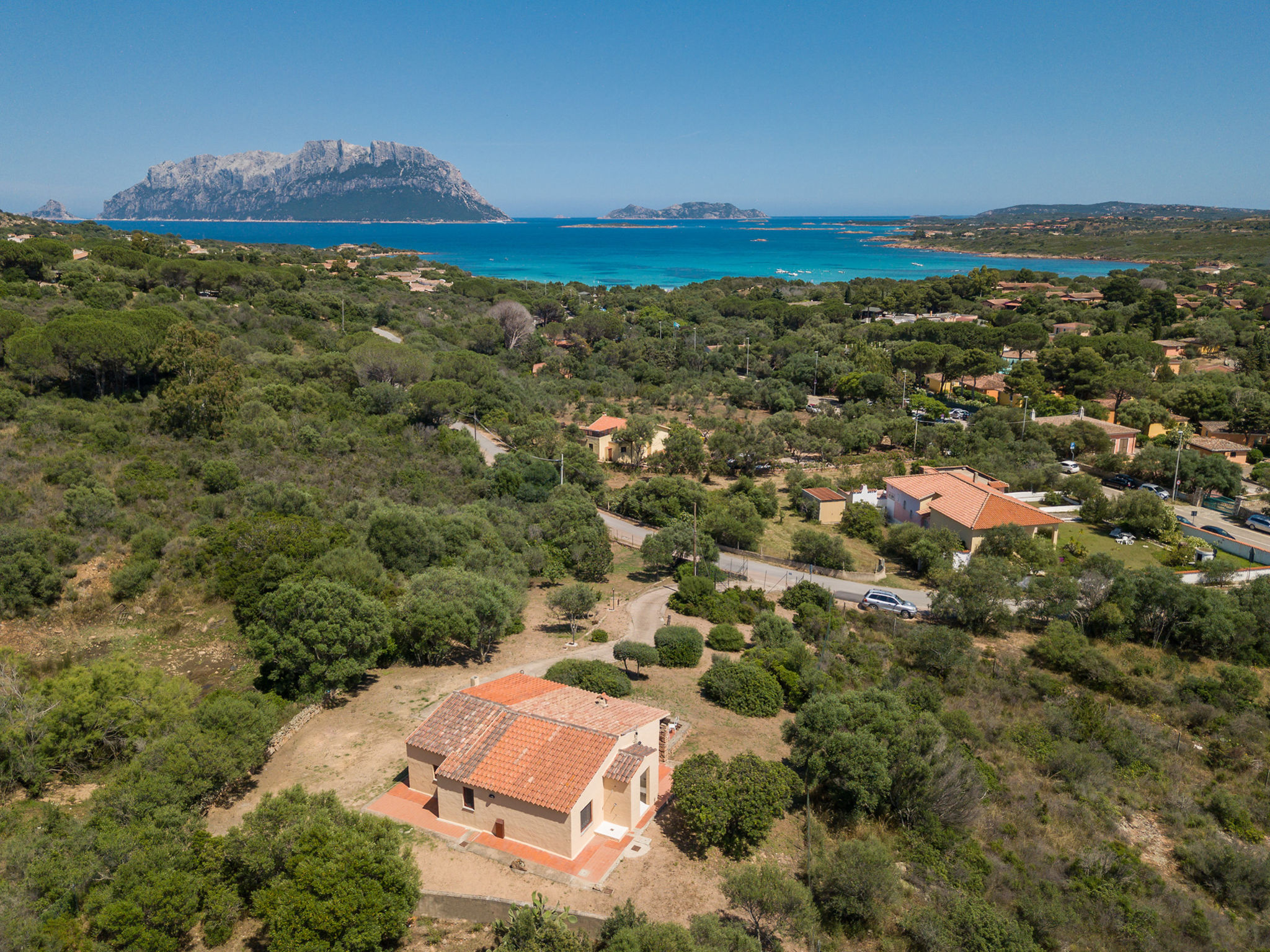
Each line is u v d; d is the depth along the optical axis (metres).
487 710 29.78
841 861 25.72
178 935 21.56
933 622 56.09
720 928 21.73
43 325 78.12
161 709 31.19
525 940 20.67
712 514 72.31
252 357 95.94
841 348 156.88
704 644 47.69
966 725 39.38
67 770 29.50
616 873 25.28
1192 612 53.53
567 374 141.75
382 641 38.34
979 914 25.06
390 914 21.55
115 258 127.50
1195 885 31.77
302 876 21.36
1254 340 152.25
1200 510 83.00
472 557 51.66
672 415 117.62
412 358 103.31
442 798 27.69
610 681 37.38
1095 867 30.56
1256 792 38.44
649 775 29.00
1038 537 67.62
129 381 79.81
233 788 29.27
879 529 74.81
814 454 99.81
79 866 21.80
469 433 87.88
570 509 64.62
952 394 130.75
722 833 26.36
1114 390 117.44
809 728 32.75
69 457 57.34
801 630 51.47
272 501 56.16
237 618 44.56
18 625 42.59
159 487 56.78
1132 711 45.56
